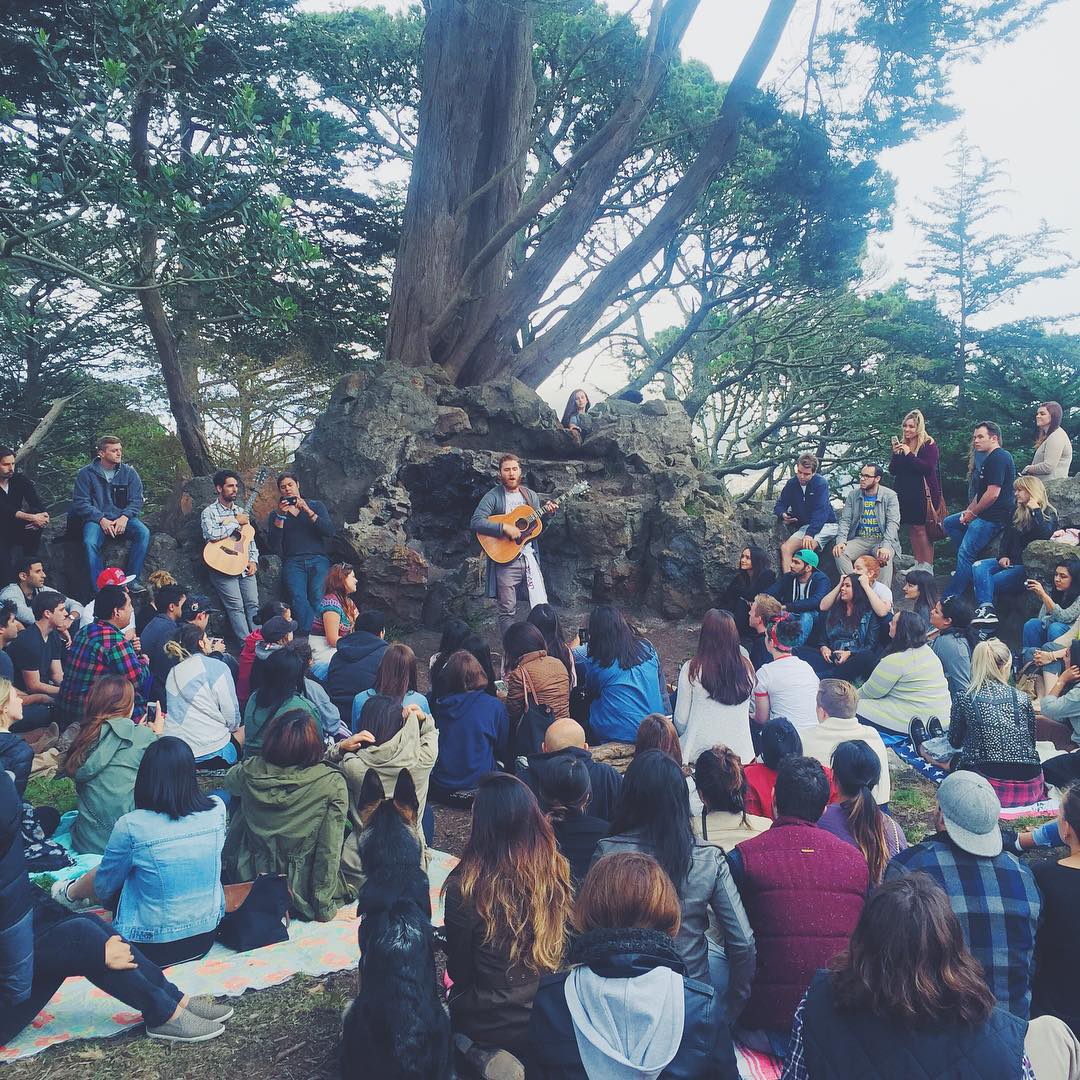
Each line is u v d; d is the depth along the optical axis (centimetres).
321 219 2030
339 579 831
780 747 489
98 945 386
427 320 1507
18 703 657
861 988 230
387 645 709
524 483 1264
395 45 2161
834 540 1079
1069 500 1120
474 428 1314
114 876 440
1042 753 703
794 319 2692
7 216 1085
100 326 2308
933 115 1552
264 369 2242
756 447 2975
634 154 2183
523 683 670
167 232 1105
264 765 497
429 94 1509
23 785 520
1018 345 2684
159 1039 398
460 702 663
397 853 369
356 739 530
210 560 1035
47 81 1470
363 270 2108
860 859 372
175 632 771
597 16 2127
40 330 2034
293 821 494
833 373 2742
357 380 1335
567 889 353
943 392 2675
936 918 227
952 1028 224
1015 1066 223
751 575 930
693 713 635
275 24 1977
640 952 260
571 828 431
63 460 2478
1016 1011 340
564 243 1453
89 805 553
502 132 1625
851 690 558
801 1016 244
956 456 1839
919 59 1487
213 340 2131
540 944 341
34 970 380
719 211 2214
